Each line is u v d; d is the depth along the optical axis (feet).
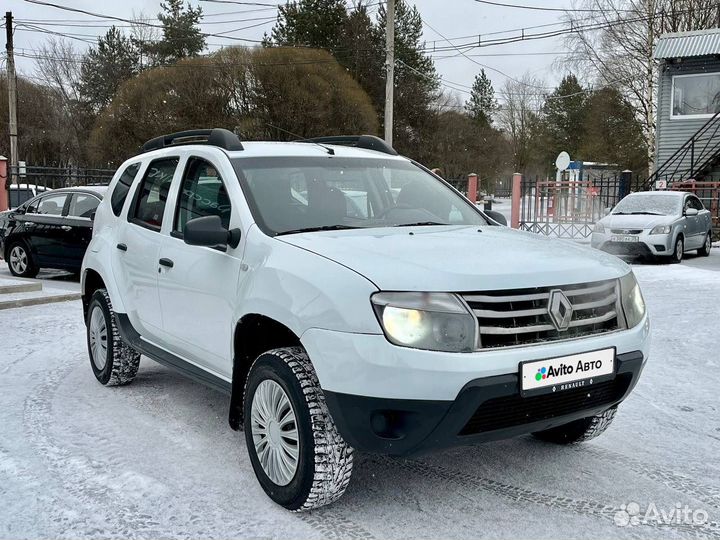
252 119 120.78
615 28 106.32
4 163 57.21
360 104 125.29
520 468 12.50
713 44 74.69
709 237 54.60
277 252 11.18
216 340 12.57
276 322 10.91
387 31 69.31
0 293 31.89
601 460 12.91
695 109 77.87
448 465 12.63
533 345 9.80
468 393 9.27
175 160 15.37
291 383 10.36
